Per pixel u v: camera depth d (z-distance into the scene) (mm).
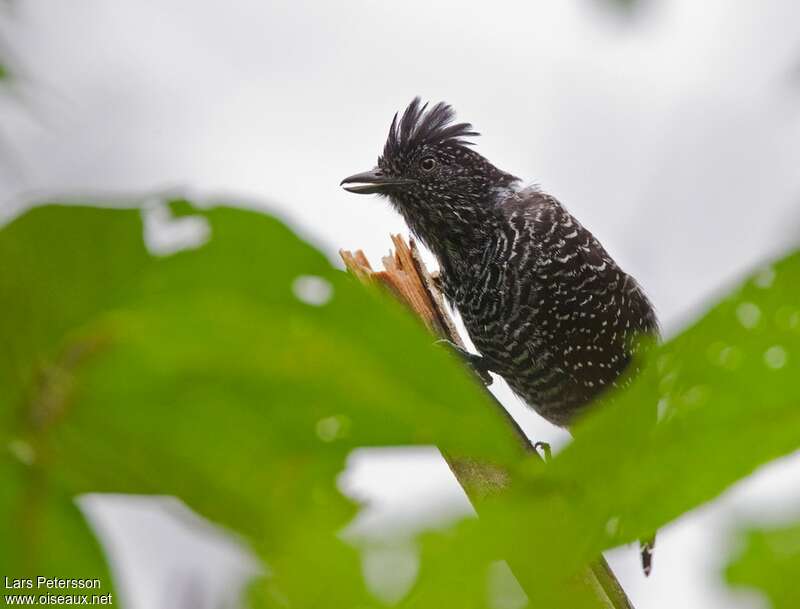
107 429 484
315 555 429
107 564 551
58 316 456
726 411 428
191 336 445
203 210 435
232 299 436
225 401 467
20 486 515
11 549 537
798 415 430
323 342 433
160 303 438
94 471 509
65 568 546
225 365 449
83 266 455
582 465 418
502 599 404
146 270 450
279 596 432
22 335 454
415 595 407
